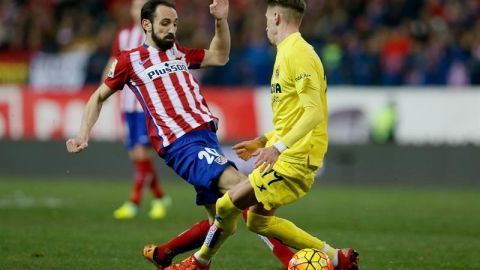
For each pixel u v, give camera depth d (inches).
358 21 2783.0
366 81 2508.6
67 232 1291.8
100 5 3095.5
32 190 2085.4
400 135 2335.1
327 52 2564.0
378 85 2503.7
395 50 2583.7
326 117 868.0
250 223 898.7
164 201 1595.7
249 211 893.8
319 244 898.7
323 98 858.1
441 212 1656.0
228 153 2395.4
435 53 2519.7
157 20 895.1
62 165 2532.0
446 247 1173.7
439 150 2299.5
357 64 2524.6
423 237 1284.4
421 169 2311.8
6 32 2957.7
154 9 895.7
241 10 2888.8
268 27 882.8
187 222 1464.1
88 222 1439.5
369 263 1027.9
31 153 2559.1
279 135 867.4
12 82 2736.2
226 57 956.6
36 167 2554.1
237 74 2581.2
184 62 924.0
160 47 905.5
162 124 885.2
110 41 2839.6
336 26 2763.3
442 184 2298.2
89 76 2655.0
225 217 847.1
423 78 2476.6
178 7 2977.4
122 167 2477.9
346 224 1453.0
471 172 2278.5
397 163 2325.3
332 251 895.7
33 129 2561.5
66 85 2674.7
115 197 1918.1
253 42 2657.5
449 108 2306.8
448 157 2293.3
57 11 3102.9
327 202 1852.9
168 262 907.4
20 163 2568.9
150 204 1804.9
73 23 2992.1
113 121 2486.5
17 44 2923.2
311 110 814.5
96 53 2664.9
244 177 860.0
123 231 1320.1
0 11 3080.7
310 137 849.5
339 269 897.5
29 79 2719.0
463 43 2551.7
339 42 2672.2
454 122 2301.9
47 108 2554.1
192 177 867.4
